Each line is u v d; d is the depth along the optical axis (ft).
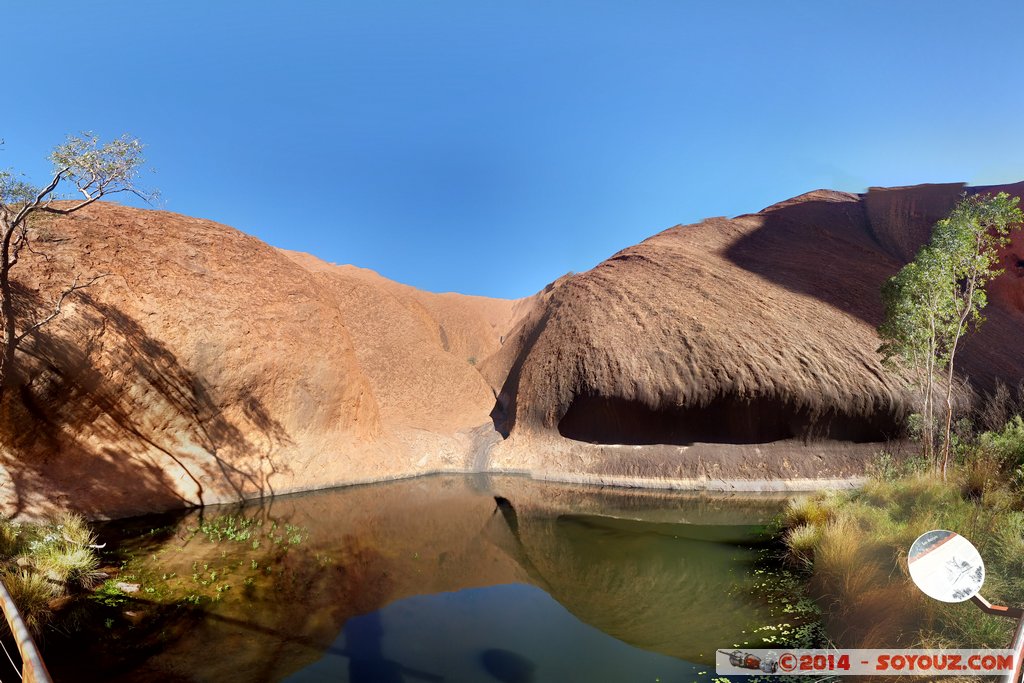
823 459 67.77
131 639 22.21
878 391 67.41
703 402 74.43
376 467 73.20
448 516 50.62
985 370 71.20
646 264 100.58
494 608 27.25
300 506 53.93
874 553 24.11
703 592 28.37
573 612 26.50
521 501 59.41
